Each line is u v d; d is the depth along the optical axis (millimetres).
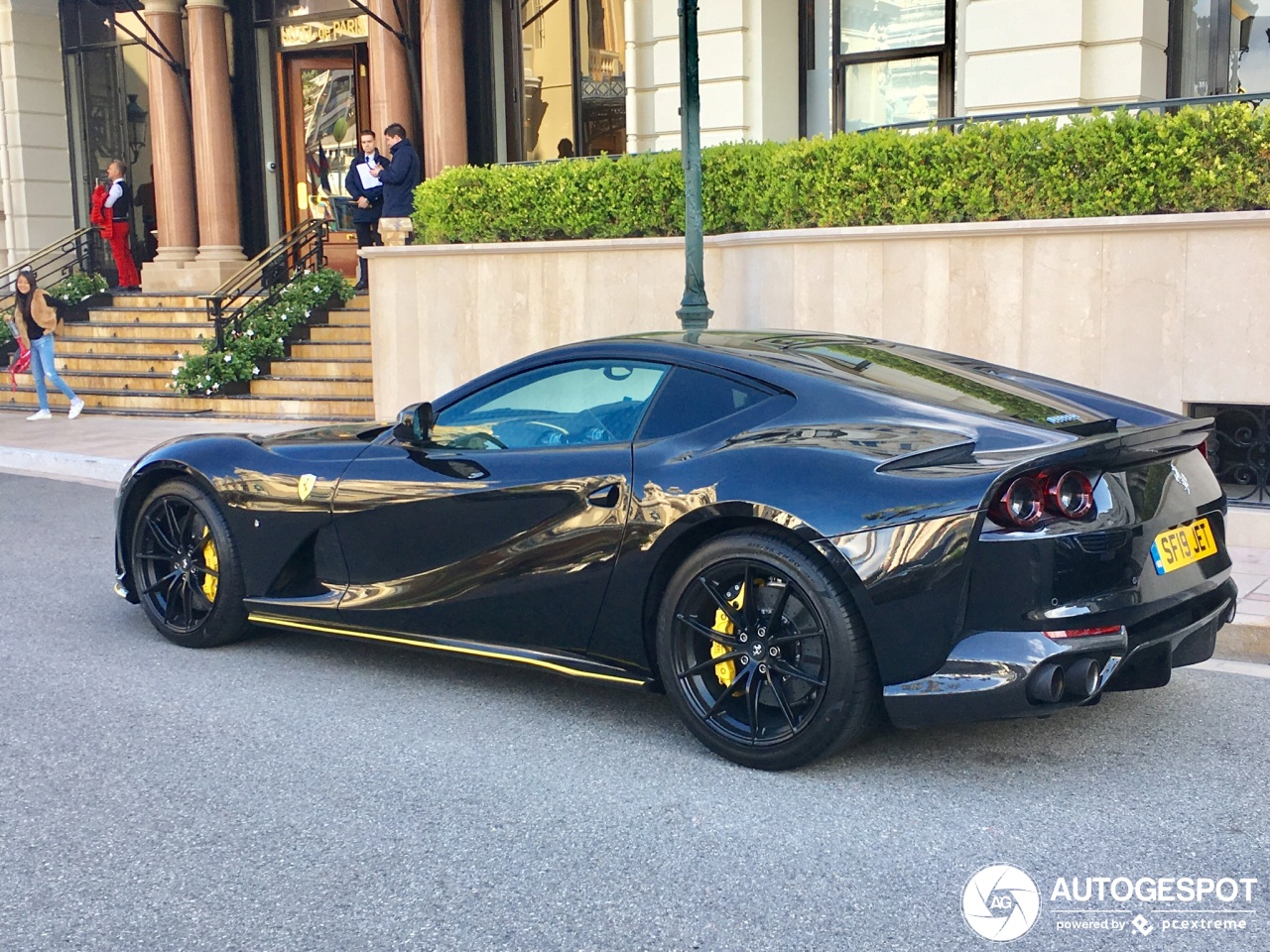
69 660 5477
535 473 4527
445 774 4086
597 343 4684
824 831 3586
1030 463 3637
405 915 3117
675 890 3238
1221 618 4207
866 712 3871
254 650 5625
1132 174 7590
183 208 18344
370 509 4934
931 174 8289
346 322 15469
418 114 15750
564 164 10359
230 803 3852
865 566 3736
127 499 5723
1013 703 3641
